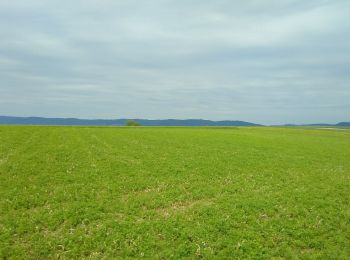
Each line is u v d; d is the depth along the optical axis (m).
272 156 44.84
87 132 78.06
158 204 21.12
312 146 62.09
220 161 38.28
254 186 26.78
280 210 20.59
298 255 15.07
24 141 49.19
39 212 18.81
